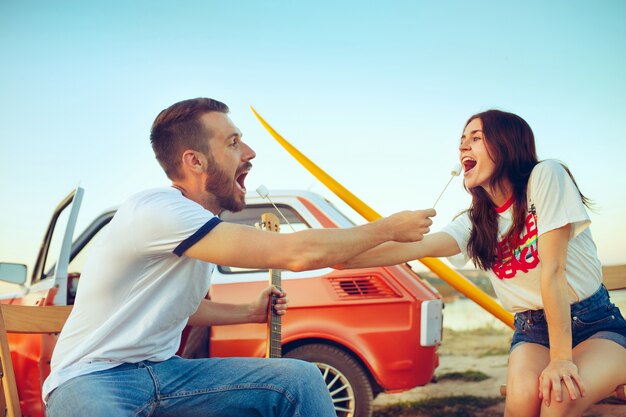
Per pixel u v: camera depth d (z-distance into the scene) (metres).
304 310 4.11
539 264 2.45
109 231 2.11
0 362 2.29
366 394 4.08
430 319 4.14
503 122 2.52
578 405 2.22
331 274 4.21
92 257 2.14
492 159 2.50
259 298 2.68
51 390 1.98
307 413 2.07
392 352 4.09
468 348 7.93
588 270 2.48
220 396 2.09
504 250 2.56
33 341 4.06
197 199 2.36
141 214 2.05
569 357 2.27
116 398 1.94
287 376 2.10
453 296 10.63
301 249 2.02
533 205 2.45
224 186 2.36
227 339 4.09
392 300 4.14
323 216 4.55
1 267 4.47
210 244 2.02
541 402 2.29
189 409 2.09
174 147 2.31
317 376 2.13
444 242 2.69
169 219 2.03
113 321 2.05
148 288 2.10
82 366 2.01
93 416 1.85
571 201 2.37
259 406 2.10
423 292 4.21
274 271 2.74
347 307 4.12
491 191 2.54
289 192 4.66
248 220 4.61
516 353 2.51
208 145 2.30
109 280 2.08
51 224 4.85
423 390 5.96
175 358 2.23
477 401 5.50
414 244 2.66
